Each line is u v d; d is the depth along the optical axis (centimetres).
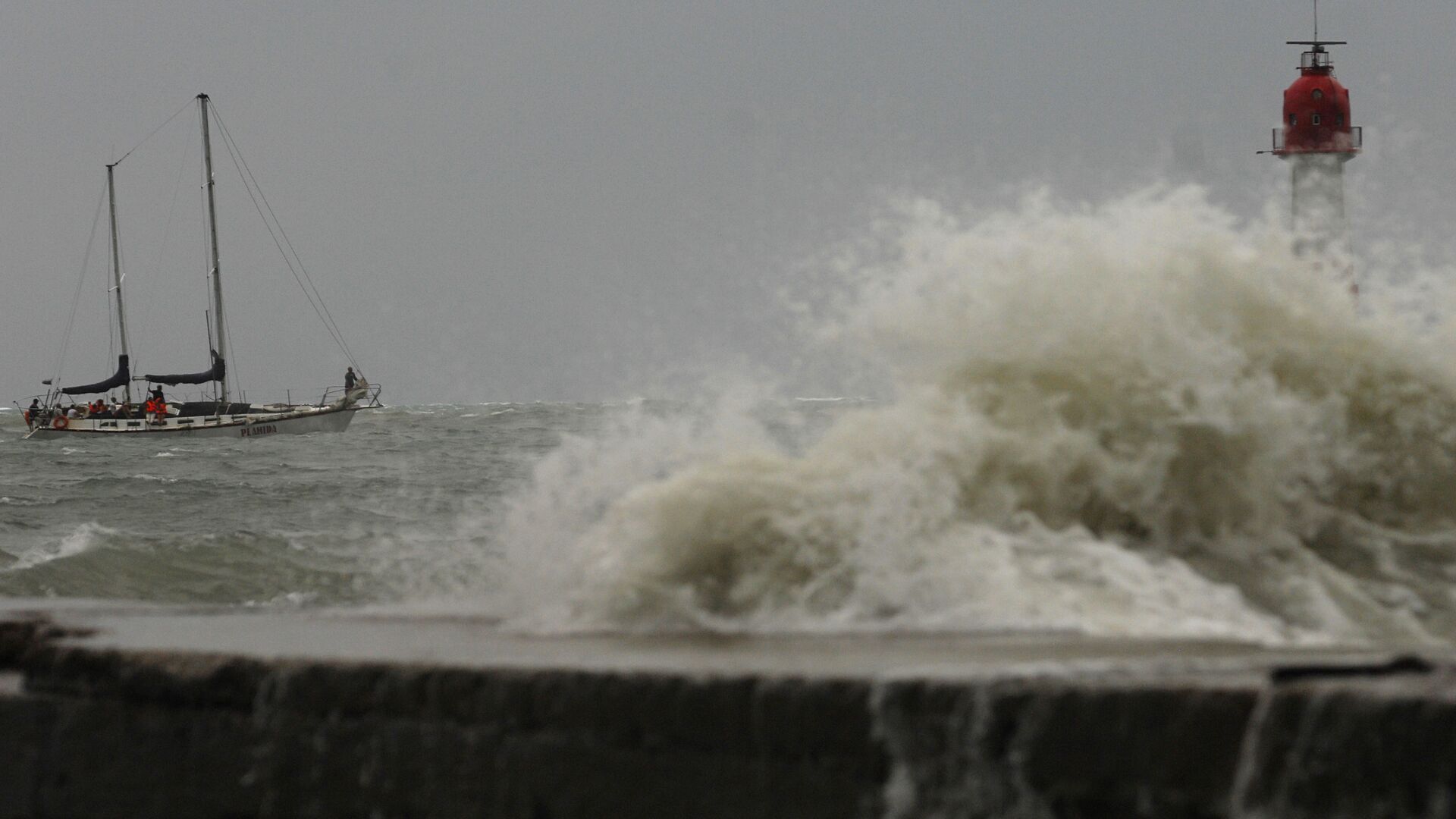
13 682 1428
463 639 1370
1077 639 1258
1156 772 862
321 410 16062
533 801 1073
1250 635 1370
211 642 1364
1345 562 1639
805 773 980
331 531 5266
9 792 1332
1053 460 1633
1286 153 9881
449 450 10644
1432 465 1752
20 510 6488
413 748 1128
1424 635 1472
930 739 937
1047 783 895
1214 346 1725
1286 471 1684
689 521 1540
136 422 16112
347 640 1370
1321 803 798
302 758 1177
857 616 1433
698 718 1017
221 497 6981
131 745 1273
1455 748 758
